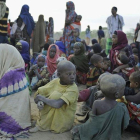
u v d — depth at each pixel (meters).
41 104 2.99
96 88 3.63
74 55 6.12
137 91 3.25
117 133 2.74
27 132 3.14
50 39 7.82
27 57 5.24
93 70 4.85
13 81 2.99
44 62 5.19
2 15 6.56
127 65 4.89
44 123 3.17
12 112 3.00
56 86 3.27
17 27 7.66
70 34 7.91
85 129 2.87
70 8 7.95
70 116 3.21
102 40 13.59
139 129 3.15
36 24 8.92
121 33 5.26
